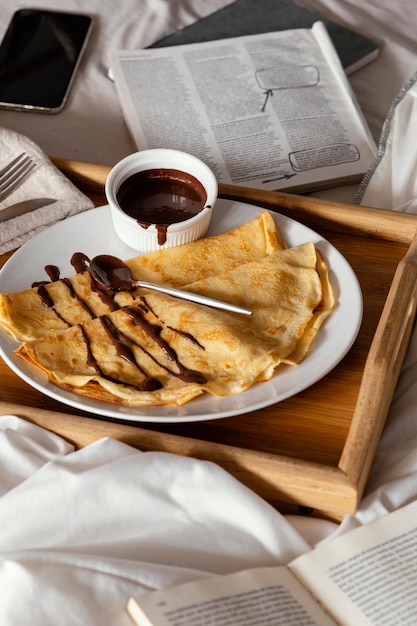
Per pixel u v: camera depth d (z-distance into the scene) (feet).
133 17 4.46
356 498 2.74
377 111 4.15
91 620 2.52
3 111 4.00
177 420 2.78
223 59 4.20
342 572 2.64
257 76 4.13
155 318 3.00
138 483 2.71
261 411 2.93
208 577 2.61
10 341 2.96
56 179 3.43
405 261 3.20
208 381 2.87
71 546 2.68
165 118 3.94
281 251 3.18
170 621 2.47
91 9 4.47
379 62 4.33
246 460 2.77
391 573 2.64
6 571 2.57
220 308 3.04
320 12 4.55
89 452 2.76
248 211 3.38
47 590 2.53
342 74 4.12
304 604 2.57
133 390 2.83
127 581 2.58
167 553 2.68
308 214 3.42
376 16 4.58
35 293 3.07
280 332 3.00
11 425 2.85
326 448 2.87
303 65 4.19
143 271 3.16
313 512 2.87
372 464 2.97
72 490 2.70
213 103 4.01
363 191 3.70
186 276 3.16
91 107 4.05
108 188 3.21
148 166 3.31
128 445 2.81
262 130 3.91
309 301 3.08
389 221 3.36
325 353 2.97
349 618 2.56
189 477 2.72
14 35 4.27
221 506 2.72
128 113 3.94
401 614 2.57
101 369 2.89
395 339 3.00
